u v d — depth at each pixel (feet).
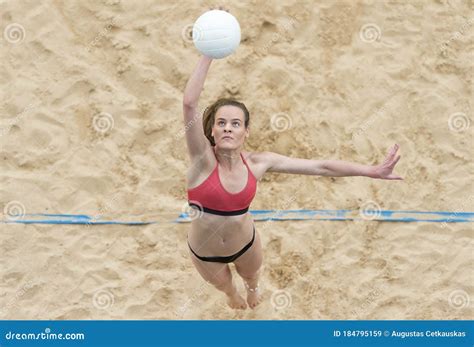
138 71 61.72
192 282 58.70
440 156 63.57
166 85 61.93
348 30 64.69
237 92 62.18
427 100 64.18
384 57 64.49
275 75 62.69
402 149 63.00
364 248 60.85
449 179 63.21
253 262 45.50
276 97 62.39
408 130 63.52
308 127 62.13
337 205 61.21
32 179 59.16
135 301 57.88
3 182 59.00
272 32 63.82
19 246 58.18
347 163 42.32
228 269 46.32
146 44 62.54
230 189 41.11
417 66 64.75
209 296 58.70
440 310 60.64
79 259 58.29
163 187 60.13
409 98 64.03
